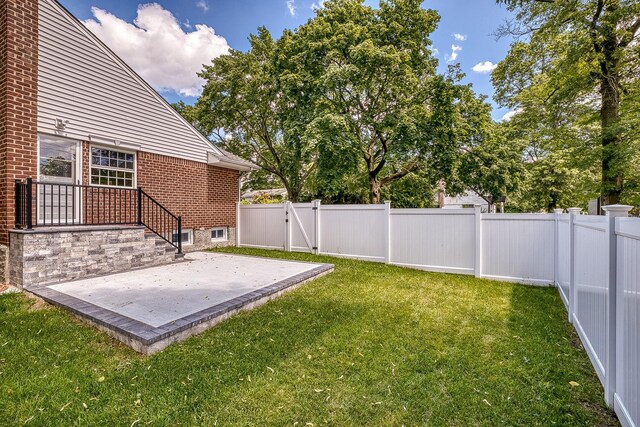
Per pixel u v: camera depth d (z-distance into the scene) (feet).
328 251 28.55
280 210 32.01
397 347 10.41
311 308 14.23
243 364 9.23
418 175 49.90
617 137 24.13
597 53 23.39
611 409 7.29
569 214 13.46
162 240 25.02
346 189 55.62
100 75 22.97
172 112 28.60
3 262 17.02
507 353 9.99
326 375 8.73
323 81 33.83
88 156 22.39
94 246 18.98
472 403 7.50
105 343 10.44
